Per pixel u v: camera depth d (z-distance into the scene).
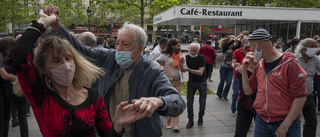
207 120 5.31
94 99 1.63
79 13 33.56
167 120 4.80
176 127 4.63
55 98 1.47
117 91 2.10
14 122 4.94
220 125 5.00
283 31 17.12
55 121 1.44
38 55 1.42
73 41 2.18
